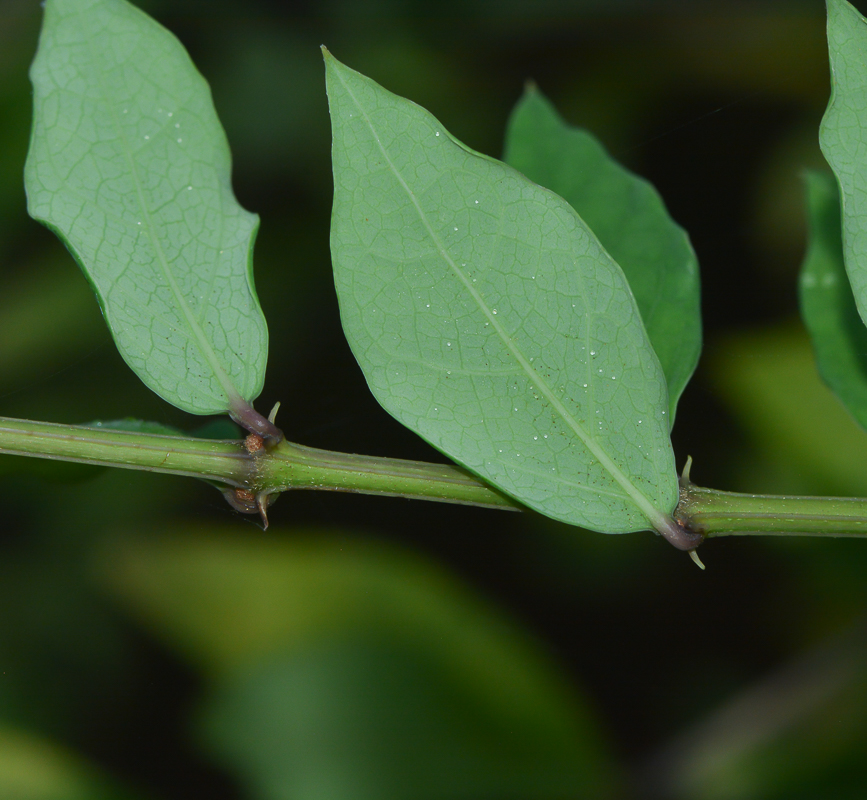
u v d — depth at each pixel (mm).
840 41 361
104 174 368
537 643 439
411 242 362
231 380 369
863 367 386
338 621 438
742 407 442
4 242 495
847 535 367
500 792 428
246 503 374
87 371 486
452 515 460
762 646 439
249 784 431
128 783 431
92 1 368
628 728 435
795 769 427
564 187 389
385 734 432
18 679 437
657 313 380
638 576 451
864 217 361
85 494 456
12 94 500
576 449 364
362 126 361
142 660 439
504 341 363
